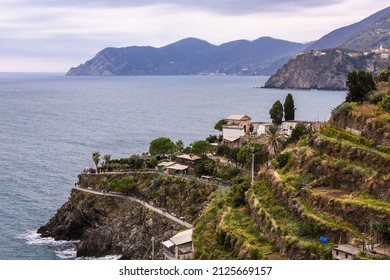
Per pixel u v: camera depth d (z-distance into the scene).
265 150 150.38
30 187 198.00
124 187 165.12
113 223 154.88
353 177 94.12
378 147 96.94
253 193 111.50
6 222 161.12
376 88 120.25
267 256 88.62
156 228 145.50
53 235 156.38
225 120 196.75
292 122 177.12
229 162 165.75
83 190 171.50
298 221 92.81
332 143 103.81
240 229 102.19
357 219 84.94
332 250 80.44
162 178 163.75
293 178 105.12
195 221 131.25
